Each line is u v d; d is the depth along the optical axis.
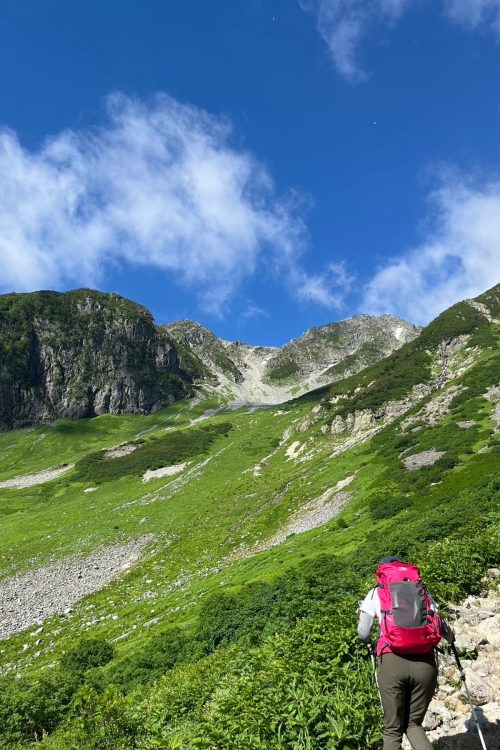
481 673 8.98
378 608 6.70
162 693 15.38
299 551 48.81
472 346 131.50
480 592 14.16
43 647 47.16
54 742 14.65
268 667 11.26
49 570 75.31
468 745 7.07
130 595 58.16
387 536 37.22
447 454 61.47
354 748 7.57
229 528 76.94
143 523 94.12
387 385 127.94
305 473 96.00
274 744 8.02
